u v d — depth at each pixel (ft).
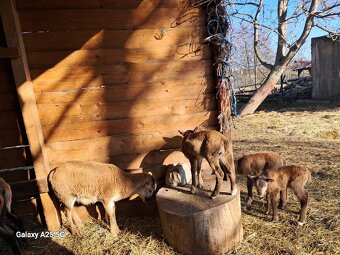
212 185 11.59
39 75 11.50
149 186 11.63
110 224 11.46
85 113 12.04
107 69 11.91
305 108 39.91
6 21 10.30
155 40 12.03
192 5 12.00
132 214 12.89
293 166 11.07
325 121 30.14
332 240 10.13
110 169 11.36
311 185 14.49
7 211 10.31
